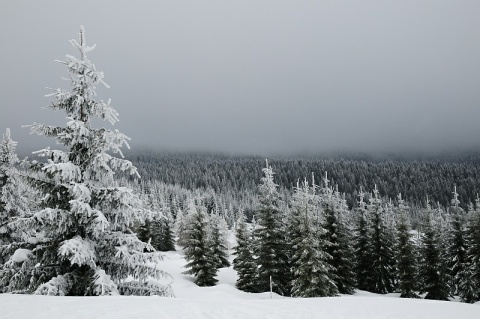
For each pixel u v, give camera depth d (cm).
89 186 1362
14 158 2128
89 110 1420
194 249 4034
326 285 3023
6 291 1380
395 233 4238
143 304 1069
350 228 3794
